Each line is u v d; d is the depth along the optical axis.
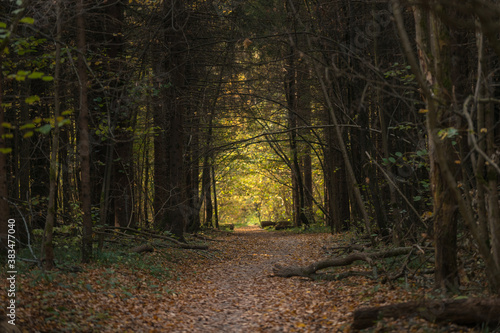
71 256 11.32
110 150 12.54
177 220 17.61
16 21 6.50
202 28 18.50
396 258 11.06
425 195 12.82
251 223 66.62
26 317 6.04
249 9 17.92
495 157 6.52
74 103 14.56
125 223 16.09
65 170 16.81
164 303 8.76
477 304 5.75
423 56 7.25
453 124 6.98
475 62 8.76
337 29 15.03
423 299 6.27
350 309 7.50
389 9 10.58
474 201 7.64
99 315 6.98
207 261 15.09
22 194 12.48
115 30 14.68
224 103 22.09
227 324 7.57
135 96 13.18
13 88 12.62
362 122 14.48
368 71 11.20
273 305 8.70
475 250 8.00
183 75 17.69
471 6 4.91
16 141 13.09
